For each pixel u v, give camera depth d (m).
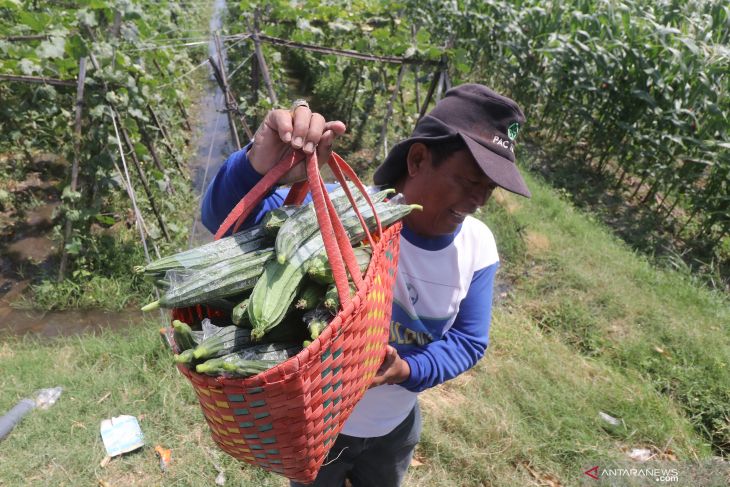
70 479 2.98
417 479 3.18
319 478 1.95
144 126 5.51
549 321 4.80
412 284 1.57
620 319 4.87
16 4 4.92
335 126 1.12
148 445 3.21
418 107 8.08
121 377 3.67
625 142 7.70
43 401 3.43
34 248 5.43
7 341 4.32
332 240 1.00
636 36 7.22
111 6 4.47
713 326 4.91
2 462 3.02
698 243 6.89
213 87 10.58
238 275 1.08
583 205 7.38
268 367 0.98
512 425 3.53
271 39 6.00
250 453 1.11
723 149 6.55
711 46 7.15
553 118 9.02
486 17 8.73
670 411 3.88
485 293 1.71
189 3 14.18
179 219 6.10
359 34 8.41
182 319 1.12
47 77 4.68
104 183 4.75
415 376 1.55
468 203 1.46
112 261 5.09
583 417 3.71
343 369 1.07
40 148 6.63
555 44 7.95
